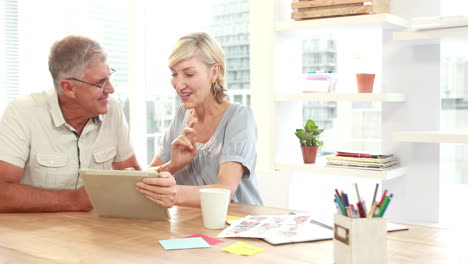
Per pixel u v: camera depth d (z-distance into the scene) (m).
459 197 2.39
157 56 3.71
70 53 1.67
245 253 1.12
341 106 2.85
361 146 2.80
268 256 1.10
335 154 2.31
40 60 4.22
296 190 2.53
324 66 2.80
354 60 2.61
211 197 1.33
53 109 1.79
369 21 2.11
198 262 1.07
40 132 1.79
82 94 1.71
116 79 3.86
